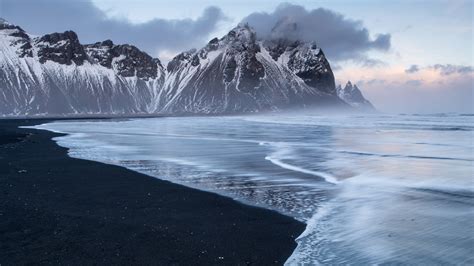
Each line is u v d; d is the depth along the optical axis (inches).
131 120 6314.0
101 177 1018.1
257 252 496.7
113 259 471.2
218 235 560.1
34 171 1103.0
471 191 840.9
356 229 583.5
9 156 1449.3
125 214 663.1
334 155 1502.2
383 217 645.3
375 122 4933.6
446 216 648.4
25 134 2655.0
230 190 859.4
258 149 1732.3
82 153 1571.1
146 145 1935.3
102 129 3437.5
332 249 504.7
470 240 530.6
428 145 1895.9
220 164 1266.0
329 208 705.0
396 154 1529.3
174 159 1392.7
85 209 692.1
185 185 914.7
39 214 657.0
